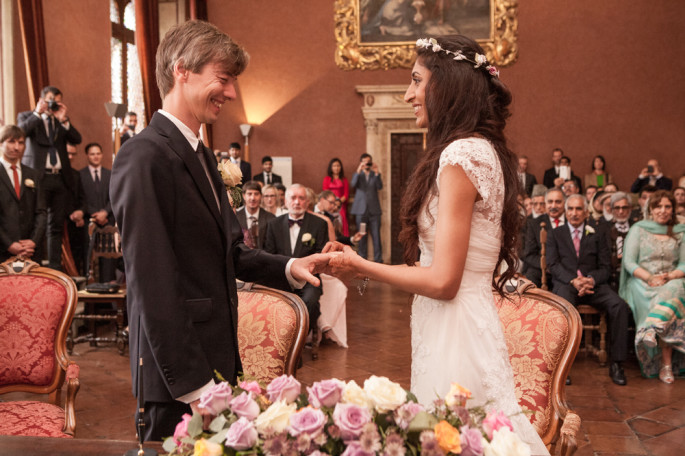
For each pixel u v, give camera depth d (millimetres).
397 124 13242
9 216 5590
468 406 1638
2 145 5660
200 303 1766
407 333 6875
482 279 1682
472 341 1647
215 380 1758
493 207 1633
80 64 9680
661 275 5324
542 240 5652
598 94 12906
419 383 1742
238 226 2094
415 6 13141
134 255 1636
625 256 5629
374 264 1719
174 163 1746
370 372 5281
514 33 12992
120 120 10711
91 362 5555
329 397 1113
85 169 7961
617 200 6730
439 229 1574
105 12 10477
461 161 1541
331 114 13539
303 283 2016
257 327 2443
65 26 9258
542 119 13055
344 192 12875
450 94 1673
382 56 13273
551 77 12992
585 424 4125
